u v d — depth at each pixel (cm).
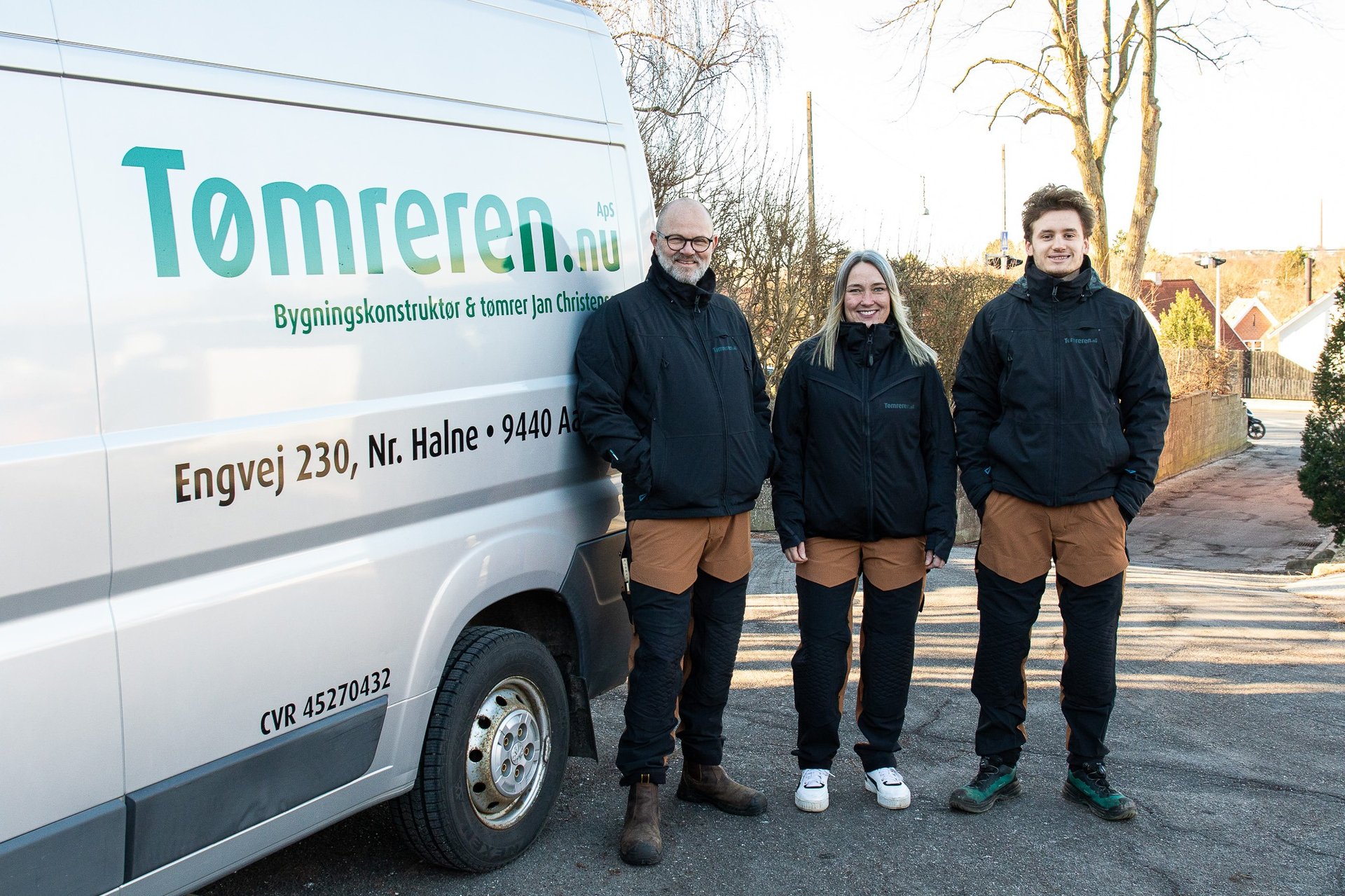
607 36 381
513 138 327
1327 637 688
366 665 273
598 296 358
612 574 364
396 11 295
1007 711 377
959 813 371
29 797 205
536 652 329
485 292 309
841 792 391
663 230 336
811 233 1318
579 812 367
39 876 207
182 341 230
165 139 231
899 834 353
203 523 233
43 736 207
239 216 243
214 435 235
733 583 357
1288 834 362
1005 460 366
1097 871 330
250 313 244
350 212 270
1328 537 1736
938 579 880
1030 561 367
